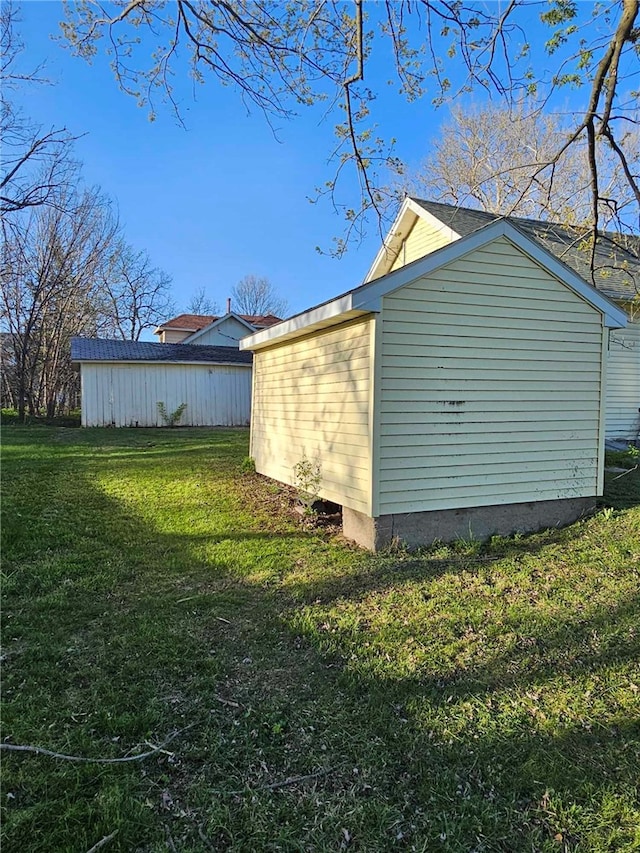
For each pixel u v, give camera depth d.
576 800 1.96
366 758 2.17
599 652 3.08
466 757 2.18
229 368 19.20
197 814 1.86
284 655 3.00
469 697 2.61
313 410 6.14
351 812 1.88
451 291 5.03
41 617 3.35
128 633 3.17
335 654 3.01
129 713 2.39
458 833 1.80
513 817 1.88
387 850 1.73
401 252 12.66
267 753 2.19
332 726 2.37
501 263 5.24
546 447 5.64
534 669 2.89
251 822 1.83
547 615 3.55
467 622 3.44
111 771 2.03
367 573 4.30
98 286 26.59
